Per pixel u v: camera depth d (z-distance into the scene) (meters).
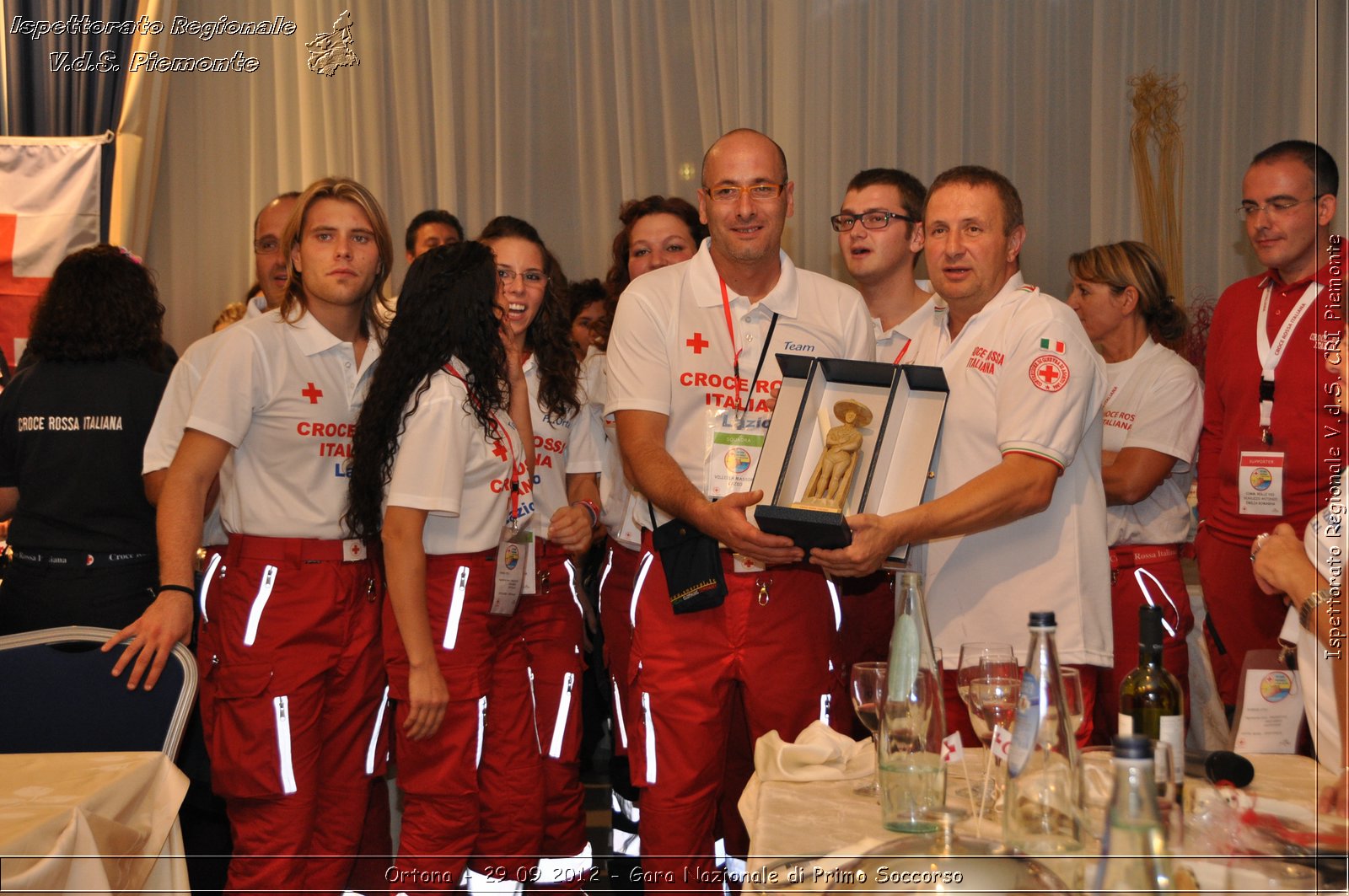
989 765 1.33
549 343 2.87
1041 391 1.91
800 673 2.21
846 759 1.52
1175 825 1.12
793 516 1.78
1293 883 1.06
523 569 2.48
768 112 5.32
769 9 5.30
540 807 2.53
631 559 3.02
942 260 2.06
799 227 5.31
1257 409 2.62
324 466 2.32
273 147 5.29
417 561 2.21
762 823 1.30
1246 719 1.50
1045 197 5.27
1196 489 3.58
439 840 2.31
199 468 2.19
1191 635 2.91
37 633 1.99
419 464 2.21
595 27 5.29
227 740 2.23
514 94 5.31
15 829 1.31
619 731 3.12
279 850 2.22
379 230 2.38
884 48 5.28
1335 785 1.23
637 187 5.31
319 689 2.28
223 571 2.32
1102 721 2.60
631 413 2.25
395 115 5.32
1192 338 4.13
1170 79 5.24
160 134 5.03
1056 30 5.29
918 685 1.29
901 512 1.82
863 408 1.95
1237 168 5.23
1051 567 2.01
